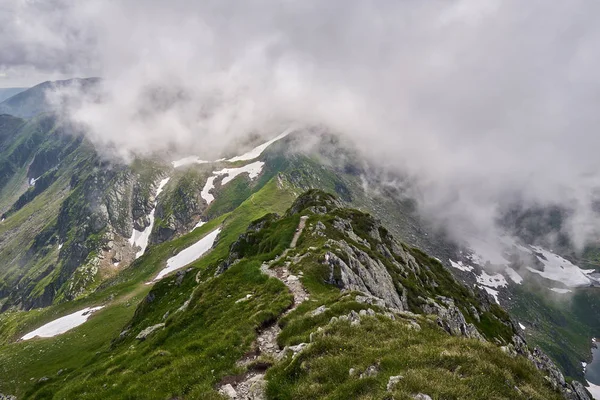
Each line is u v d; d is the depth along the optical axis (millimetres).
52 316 146375
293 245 66312
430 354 17703
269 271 48188
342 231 75812
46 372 88125
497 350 18828
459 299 89688
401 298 62250
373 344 20297
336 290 42219
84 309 143750
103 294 155625
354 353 19312
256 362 22578
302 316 28188
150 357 28844
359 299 30422
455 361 17016
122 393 23859
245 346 25562
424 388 14688
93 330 114750
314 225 72312
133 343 52125
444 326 31938
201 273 93250
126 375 26609
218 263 93938
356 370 17406
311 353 20078
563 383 47906
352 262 53750
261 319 29922
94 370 35469
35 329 137375
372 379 16188
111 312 129500
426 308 62469
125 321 115500
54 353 101438
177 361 25688
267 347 25719
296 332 25828
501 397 14656
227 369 22578
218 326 32750
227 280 46188
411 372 15789
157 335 38656
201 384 21266
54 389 59094
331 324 23328
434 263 114750
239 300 38469
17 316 188875
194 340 31203
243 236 82938
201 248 185875
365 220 99750
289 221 83000
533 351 69375
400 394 14242
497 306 113188
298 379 18609
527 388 15992
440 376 15602
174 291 91875
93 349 96875
